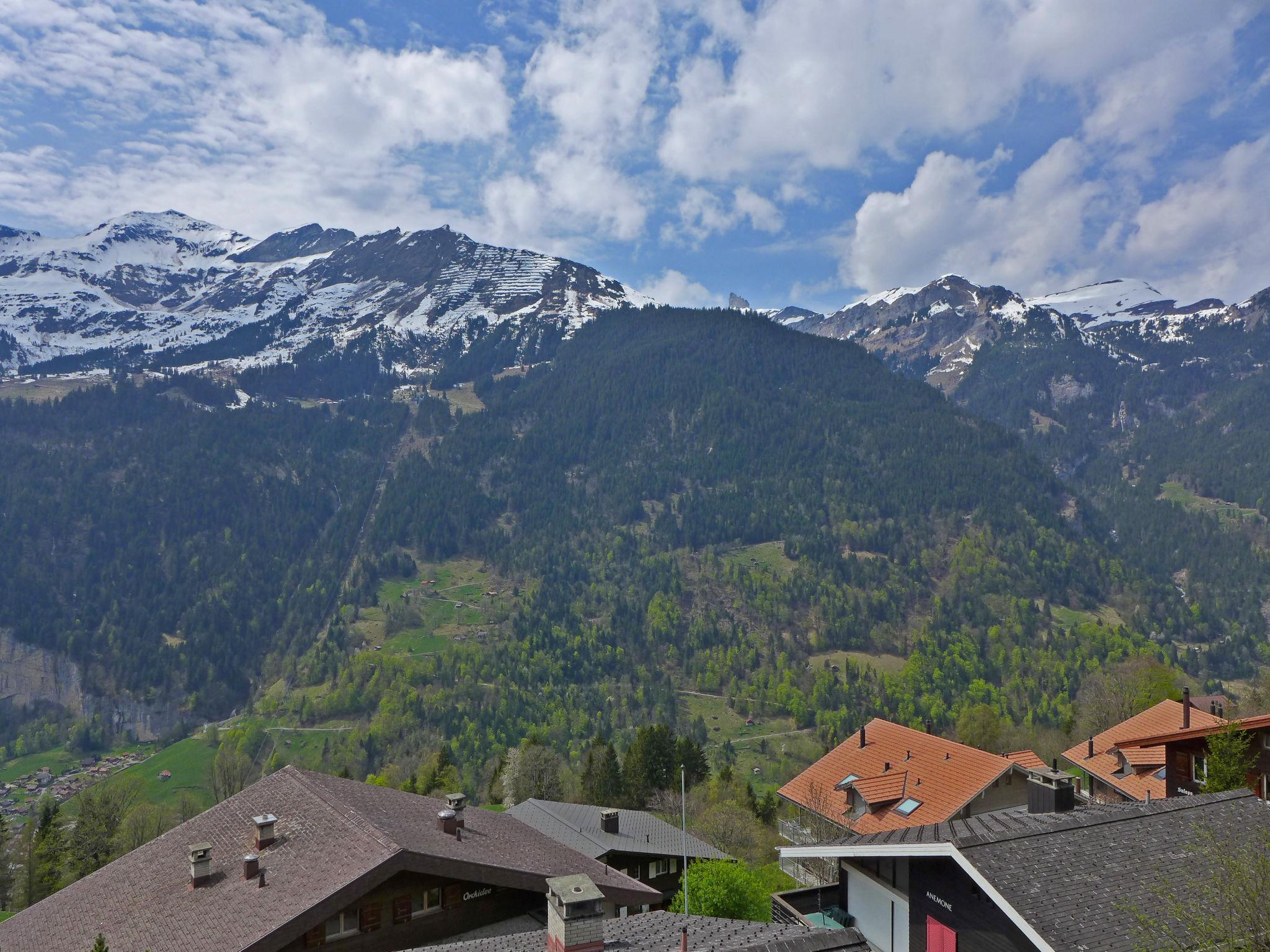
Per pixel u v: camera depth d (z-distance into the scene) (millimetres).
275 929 21844
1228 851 19156
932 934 22219
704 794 86062
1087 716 99250
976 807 48250
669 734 91875
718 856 47781
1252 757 37000
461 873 25547
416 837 26688
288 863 25141
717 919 22984
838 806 54312
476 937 25984
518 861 28047
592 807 53688
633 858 46281
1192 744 39094
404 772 133250
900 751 55938
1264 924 16359
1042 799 25875
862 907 26266
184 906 24500
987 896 20281
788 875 50875
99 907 26656
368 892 24344
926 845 20828
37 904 29328
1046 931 17172
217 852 27438
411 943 25016
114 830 77688
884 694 176750
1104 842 20125
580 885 17047
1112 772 56625
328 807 27828
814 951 15867
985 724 111688
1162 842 20266
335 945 23688
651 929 21359
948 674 186125
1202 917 17047
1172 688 91875
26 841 75875
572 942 16500
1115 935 17141
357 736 164000
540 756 93062
